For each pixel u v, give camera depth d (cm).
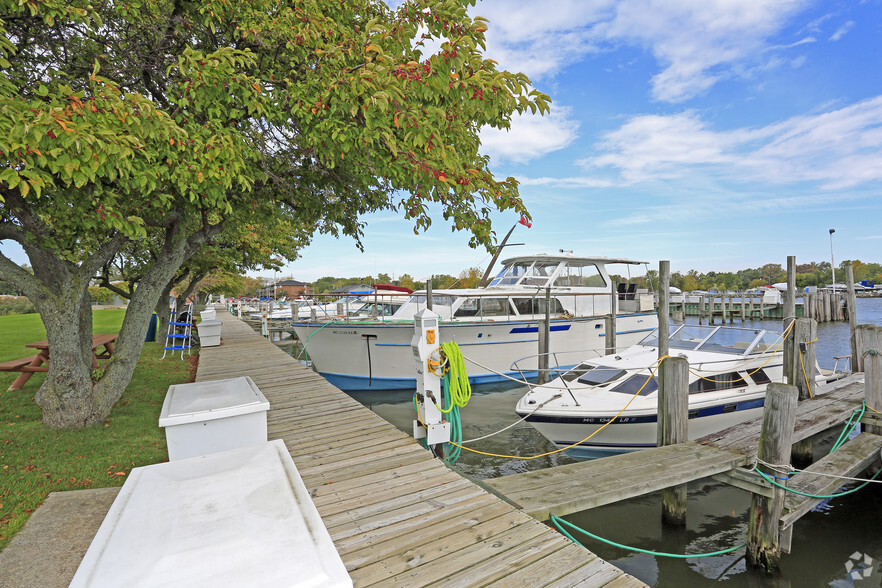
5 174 311
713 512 559
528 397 732
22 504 343
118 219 412
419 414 462
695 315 4069
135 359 574
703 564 466
